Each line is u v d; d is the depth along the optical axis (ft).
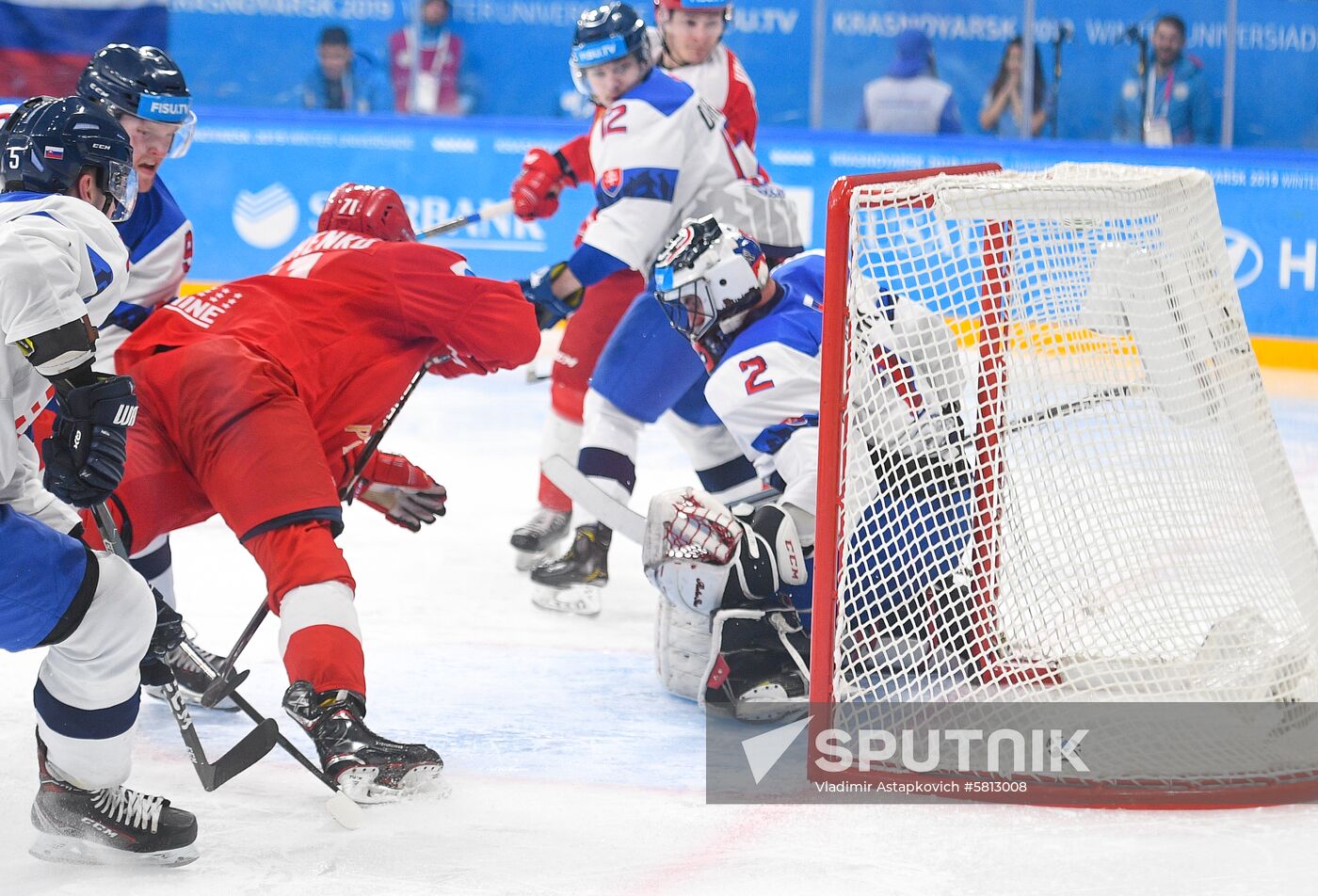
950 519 36.35
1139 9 117.19
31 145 26.91
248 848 28.94
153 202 38.86
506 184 107.86
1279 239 104.94
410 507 37.86
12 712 37.47
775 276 41.88
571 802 31.71
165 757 34.88
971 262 38.58
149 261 38.78
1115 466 35.94
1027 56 118.93
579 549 50.03
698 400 51.44
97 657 27.12
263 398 32.60
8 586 25.90
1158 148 106.63
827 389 33.14
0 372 25.64
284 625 31.45
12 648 26.71
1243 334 38.06
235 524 32.19
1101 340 36.29
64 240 25.46
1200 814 30.89
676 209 52.60
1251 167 104.88
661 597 40.11
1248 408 37.52
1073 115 119.75
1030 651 35.29
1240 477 36.94
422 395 91.71
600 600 50.44
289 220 107.76
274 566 31.78
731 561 37.22
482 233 108.06
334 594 31.73
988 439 35.96
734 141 59.77
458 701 39.37
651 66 52.95
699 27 60.49
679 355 50.60
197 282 108.06
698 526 36.91
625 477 51.62
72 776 27.94
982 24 119.75
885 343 35.53
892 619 36.60
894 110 121.49
